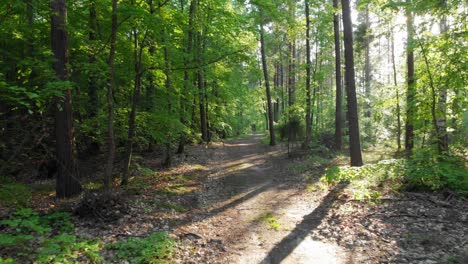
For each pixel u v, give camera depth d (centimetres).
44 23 947
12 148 733
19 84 768
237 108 3631
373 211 688
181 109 1319
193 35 1355
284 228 659
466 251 474
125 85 1165
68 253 440
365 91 2758
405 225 595
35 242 491
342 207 745
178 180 1123
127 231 600
